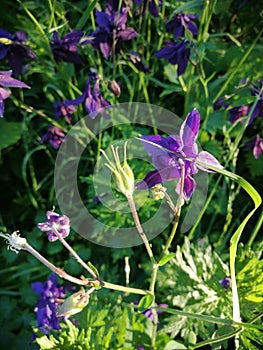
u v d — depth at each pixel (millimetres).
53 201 553
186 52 474
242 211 508
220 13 582
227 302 377
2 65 574
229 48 571
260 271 368
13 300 516
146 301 273
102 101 462
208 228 506
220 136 562
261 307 366
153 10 502
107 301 402
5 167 590
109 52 482
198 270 386
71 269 512
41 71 531
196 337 405
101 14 467
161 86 562
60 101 521
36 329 353
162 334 385
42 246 542
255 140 488
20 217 576
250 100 487
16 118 585
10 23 575
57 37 464
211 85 546
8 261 539
